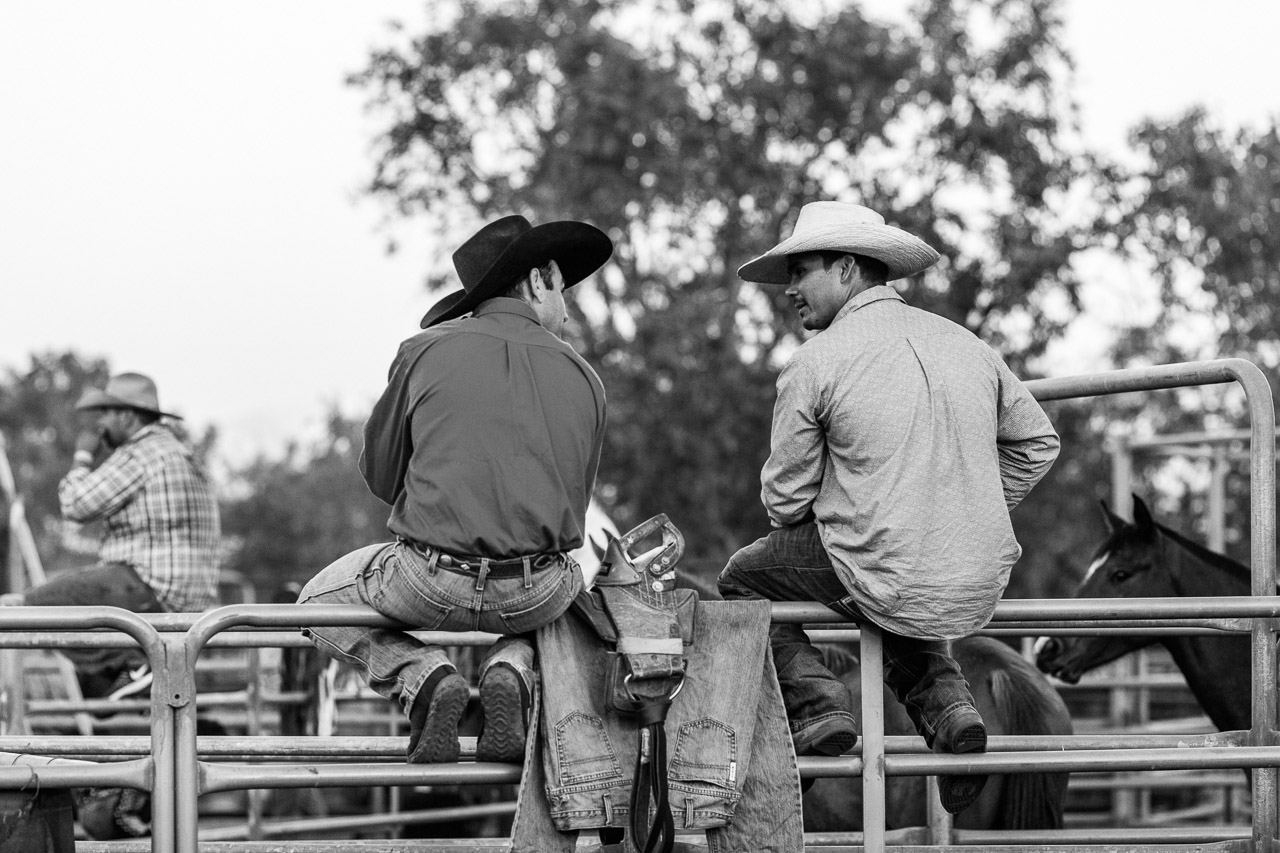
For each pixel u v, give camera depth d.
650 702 5.39
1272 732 6.54
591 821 5.39
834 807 9.09
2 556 79.38
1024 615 5.95
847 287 6.25
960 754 5.90
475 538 5.31
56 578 12.20
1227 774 17.44
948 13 37.47
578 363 5.75
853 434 5.75
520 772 5.45
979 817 8.94
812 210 6.35
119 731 13.49
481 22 40.50
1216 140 35.69
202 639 5.36
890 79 37.62
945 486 5.71
